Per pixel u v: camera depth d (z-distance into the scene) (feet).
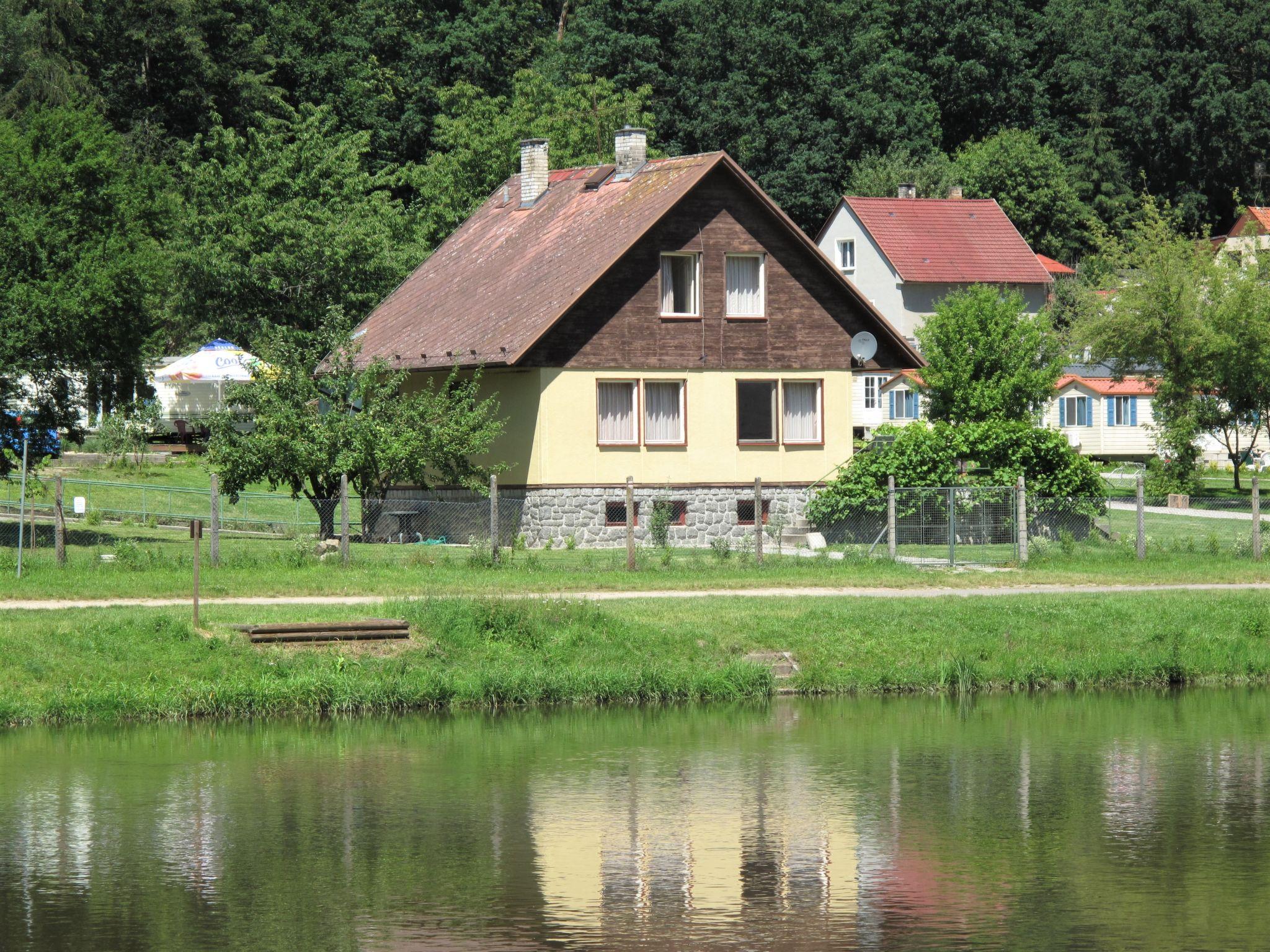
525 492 209.87
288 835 90.48
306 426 191.42
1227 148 525.75
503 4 471.62
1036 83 527.81
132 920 75.66
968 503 208.95
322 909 77.30
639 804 97.91
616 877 82.79
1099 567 181.37
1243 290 294.66
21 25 389.80
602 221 224.53
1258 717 126.52
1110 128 527.40
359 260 315.37
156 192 216.95
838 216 427.33
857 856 86.79
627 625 138.82
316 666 128.77
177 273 315.58
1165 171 534.78
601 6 463.83
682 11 464.24
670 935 73.67
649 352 211.61
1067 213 492.13
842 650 139.44
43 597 144.15
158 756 110.11
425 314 245.24
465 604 138.51
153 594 147.13
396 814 95.25
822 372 220.23
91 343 194.49
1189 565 184.14
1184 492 291.99
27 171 193.36
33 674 122.52
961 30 508.94
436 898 79.20
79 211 196.44
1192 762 109.91
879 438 221.87
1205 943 72.33
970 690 137.49
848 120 468.75
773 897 79.82
